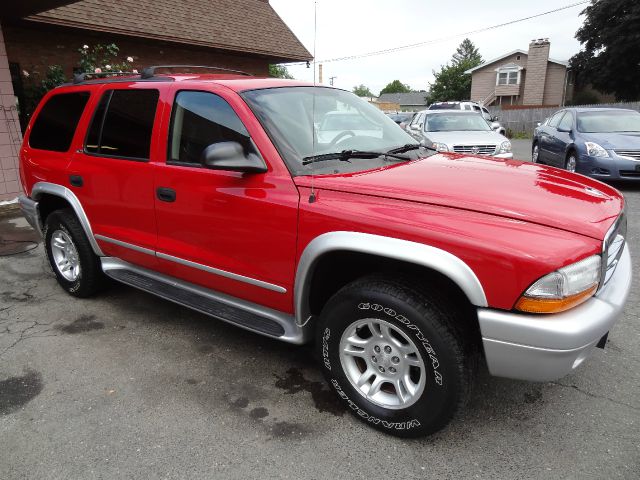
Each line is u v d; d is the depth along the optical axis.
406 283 2.24
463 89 57.44
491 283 2.01
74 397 2.77
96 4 10.80
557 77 39.84
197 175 2.87
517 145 20.41
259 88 2.97
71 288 4.11
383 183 2.43
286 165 2.58
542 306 1.98
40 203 4.21
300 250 2.47
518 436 2.41
